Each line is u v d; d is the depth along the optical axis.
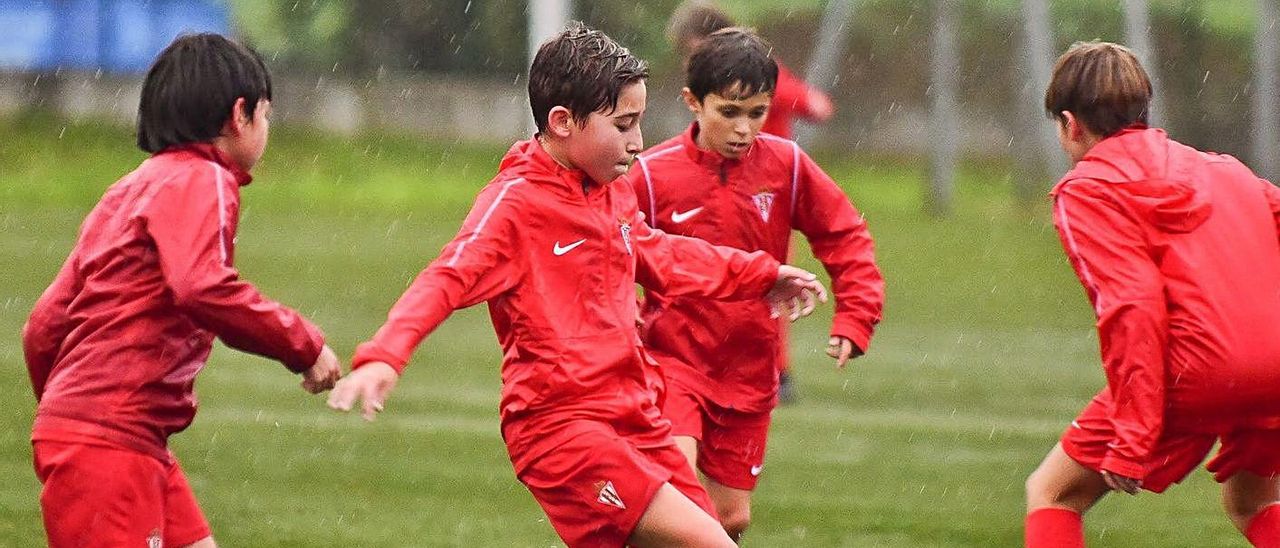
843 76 121.25
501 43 121.00
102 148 95.94
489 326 43.75
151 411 13.34
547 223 14.06
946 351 40.66
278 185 90.75
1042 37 83.25
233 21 118.25
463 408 31.25
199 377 34.25
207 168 13.30
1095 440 15.62
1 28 106.06
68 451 13.09
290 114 105.81
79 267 13.58
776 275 15.72
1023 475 25.70
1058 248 69.50
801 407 32.38
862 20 122.38
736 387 18.20
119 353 13.22
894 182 107.62
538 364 13.97
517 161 14.36
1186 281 14.80
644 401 14.31
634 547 14.24
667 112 111.56
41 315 13.67
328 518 21.78
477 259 13.61
